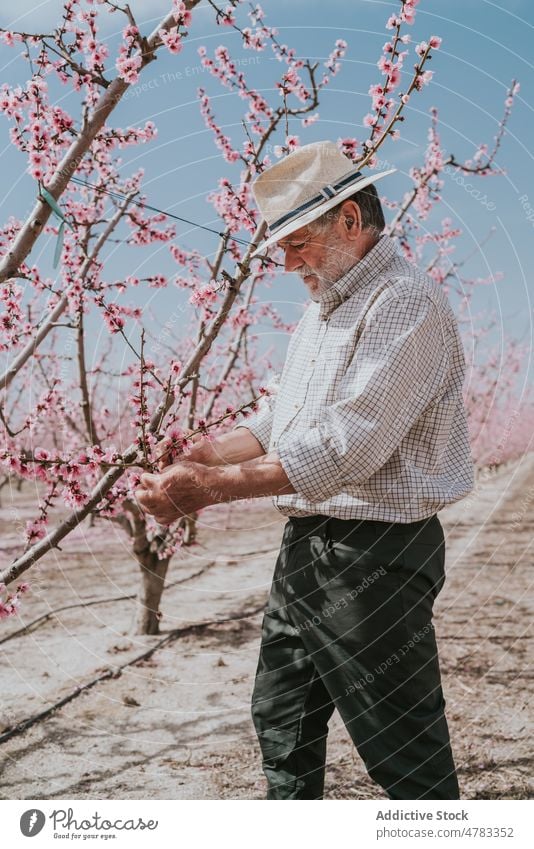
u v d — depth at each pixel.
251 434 2.22
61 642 4.21
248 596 5.40
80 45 2.61
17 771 2.70
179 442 2.07
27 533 2.49
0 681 3.61
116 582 5.70
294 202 1.86
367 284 1.85
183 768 2.73
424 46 2.15
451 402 1.83
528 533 7.00
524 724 2.99
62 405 3.15
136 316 2.95
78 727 3.10
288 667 2.00
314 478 1.66
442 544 1.89
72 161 2.29
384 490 1.78
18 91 2.41
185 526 4.58
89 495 2.33
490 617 4.52
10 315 2.57
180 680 3.66
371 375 1.68
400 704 1.76
